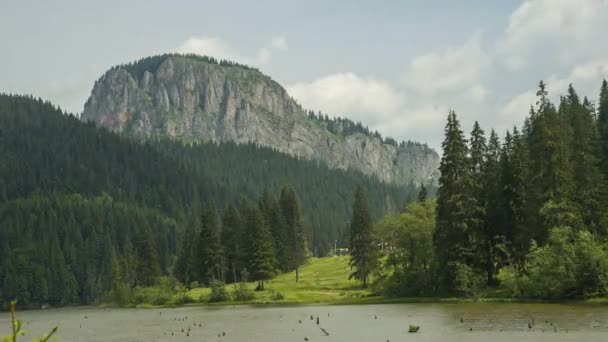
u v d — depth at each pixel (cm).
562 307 5984
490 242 8350
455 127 8362
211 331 5725
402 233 9031
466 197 8119
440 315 5981
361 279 11988
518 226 7969
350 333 4988
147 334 5800
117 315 9419
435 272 8662
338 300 9656
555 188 7556
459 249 7956
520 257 7906
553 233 6788
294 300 10188
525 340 3981
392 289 9150
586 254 6488
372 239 11600
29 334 6588
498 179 8538
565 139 8156
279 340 4788
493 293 7631
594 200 7694
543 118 7925
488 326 4844
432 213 9331
